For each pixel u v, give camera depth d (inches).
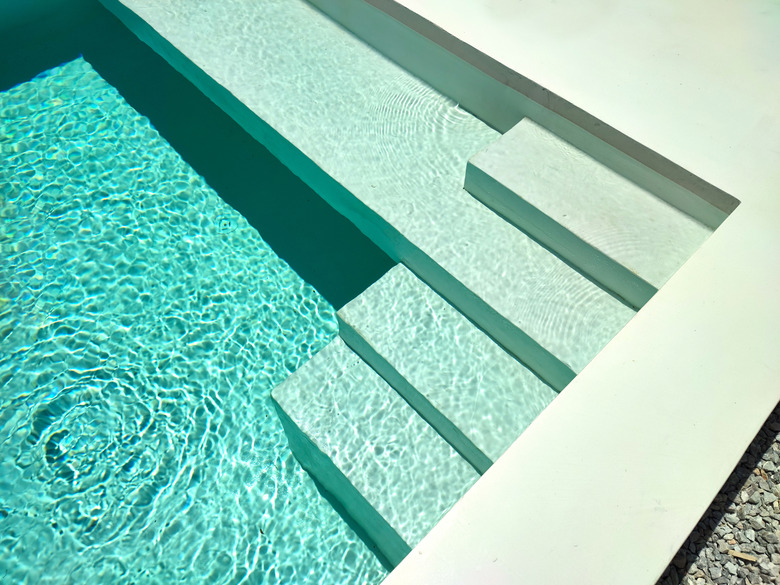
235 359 134.7
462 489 105.7
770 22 133.9
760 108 118.9
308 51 153.6
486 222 123.5
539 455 83.7
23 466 120.2
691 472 82.4
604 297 113.4
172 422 126.5
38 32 188.7
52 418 125.6
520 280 114.9
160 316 139.3
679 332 93.5
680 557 88.0
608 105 118.0
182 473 121.5
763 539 89.4
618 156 118.7
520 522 79.0
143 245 148.9
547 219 114.6
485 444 103.9
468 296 115.3
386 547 112.5
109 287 142.5
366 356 118.1
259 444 125.7
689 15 134.4
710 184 107.9
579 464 82.9
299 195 160.4
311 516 119.3
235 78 147.3
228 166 164.1
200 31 157.1
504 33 129.9
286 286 145.0
